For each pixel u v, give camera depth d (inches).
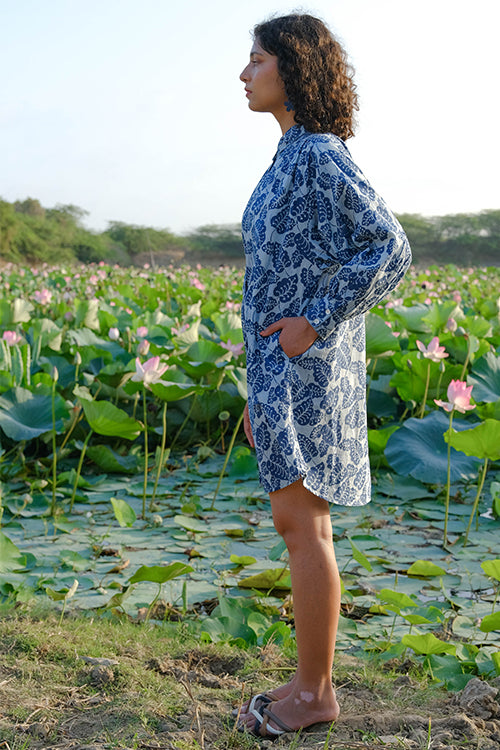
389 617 115.1
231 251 1673.2
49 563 131.6
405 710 82.0
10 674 86.9
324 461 76.4
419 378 210.2
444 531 148.4
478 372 209.6
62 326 292.0
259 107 82.4
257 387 76.9
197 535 148.1
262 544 145.3
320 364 75.6
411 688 88.0
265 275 77.2
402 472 172.6
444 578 130.3
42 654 92.1
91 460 196.4
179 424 213.0
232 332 235.1
